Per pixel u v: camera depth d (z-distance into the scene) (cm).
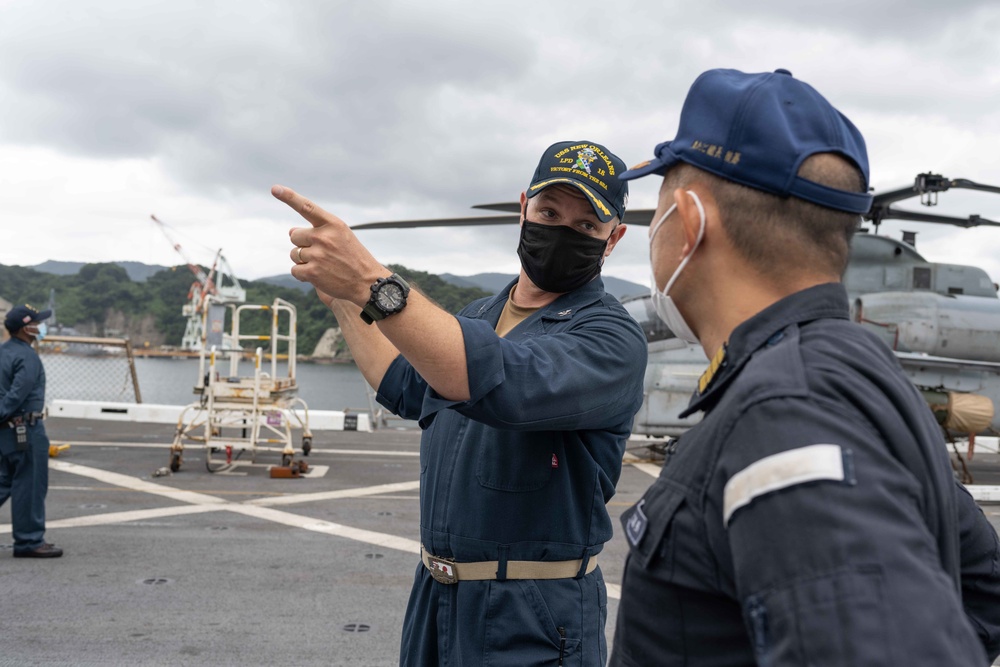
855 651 68
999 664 426
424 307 147
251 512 834
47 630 471
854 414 83
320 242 141
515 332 212
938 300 1327
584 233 209
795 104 101
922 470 85
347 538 729
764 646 76
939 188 1256
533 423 163
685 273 108
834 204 98
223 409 1085
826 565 73
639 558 97
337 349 9675
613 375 179
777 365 90
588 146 212
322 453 1324
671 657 94
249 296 15188
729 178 102
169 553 657
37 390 623
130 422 1670
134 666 424
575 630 200
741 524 81
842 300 101
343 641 471
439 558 204
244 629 486
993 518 901
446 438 209
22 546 625
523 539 197
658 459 1382
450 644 202
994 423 1335
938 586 71
